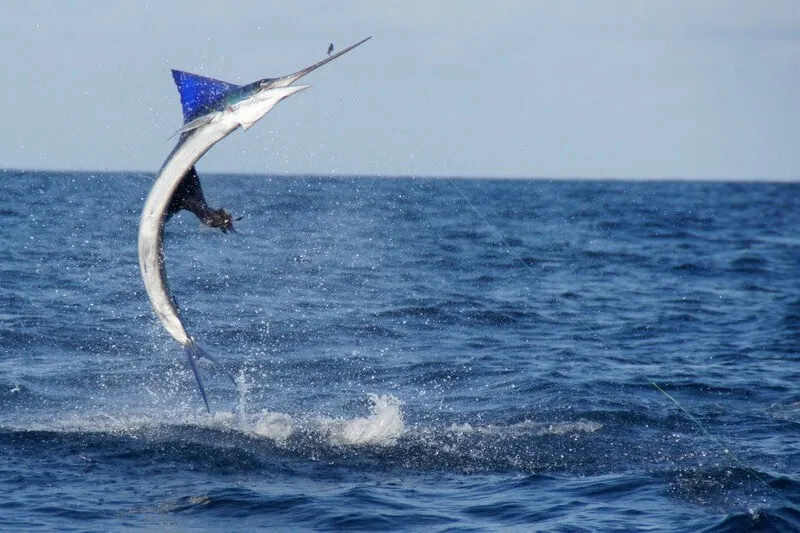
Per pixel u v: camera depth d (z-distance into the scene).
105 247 51.53
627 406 25.48
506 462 20.83
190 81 15.78
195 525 16.56
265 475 19.53
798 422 24.41
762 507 17.92
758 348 35.22
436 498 18.31
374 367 29.38
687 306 45.31
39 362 28.42
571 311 41.41
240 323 34.56
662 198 183.50
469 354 31.56
